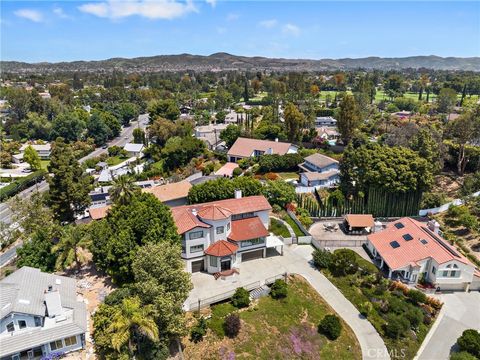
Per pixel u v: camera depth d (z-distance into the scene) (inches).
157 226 1948.8
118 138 6929.1
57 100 7696.9
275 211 2977.4
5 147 5615.2
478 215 2891.2
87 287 1964.8
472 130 3481.8
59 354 1505.9
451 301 2133.4
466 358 1642.5
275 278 2134.6
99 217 2701.8
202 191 2795.3
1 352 1386.6
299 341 1763.0
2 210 3585.1
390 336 1854.1
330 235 2802.7
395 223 2682.1
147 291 1515.7
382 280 2186.3
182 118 7185.0
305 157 4028.1
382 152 3176.7
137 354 1488.7
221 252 2119.8
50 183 2768.2
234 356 1626.5
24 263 2101.4
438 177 3661.4
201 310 1829.5
